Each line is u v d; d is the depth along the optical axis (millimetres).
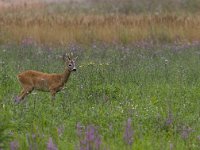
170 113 22344
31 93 29109
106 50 47469
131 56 42938
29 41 52000
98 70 34500
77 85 30359
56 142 19375
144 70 35406
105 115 23531
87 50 47656
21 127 21672
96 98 26938
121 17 60781
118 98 27625
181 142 19766
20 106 24562
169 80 32500
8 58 41938
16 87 30516
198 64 39625
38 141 18922
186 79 32688
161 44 52406
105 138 20359
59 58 41719
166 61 39938
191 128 21438
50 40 52938
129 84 31062
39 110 24250
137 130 21172
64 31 54219
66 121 22766
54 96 28078
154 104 26297
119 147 18625
